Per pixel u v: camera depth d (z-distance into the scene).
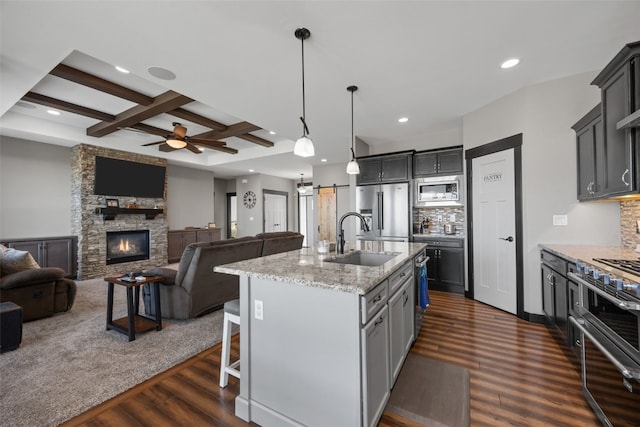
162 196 6.66
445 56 2.52
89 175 5.45
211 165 7.63
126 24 2.01
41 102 3.86
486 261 3.69
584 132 2.65
